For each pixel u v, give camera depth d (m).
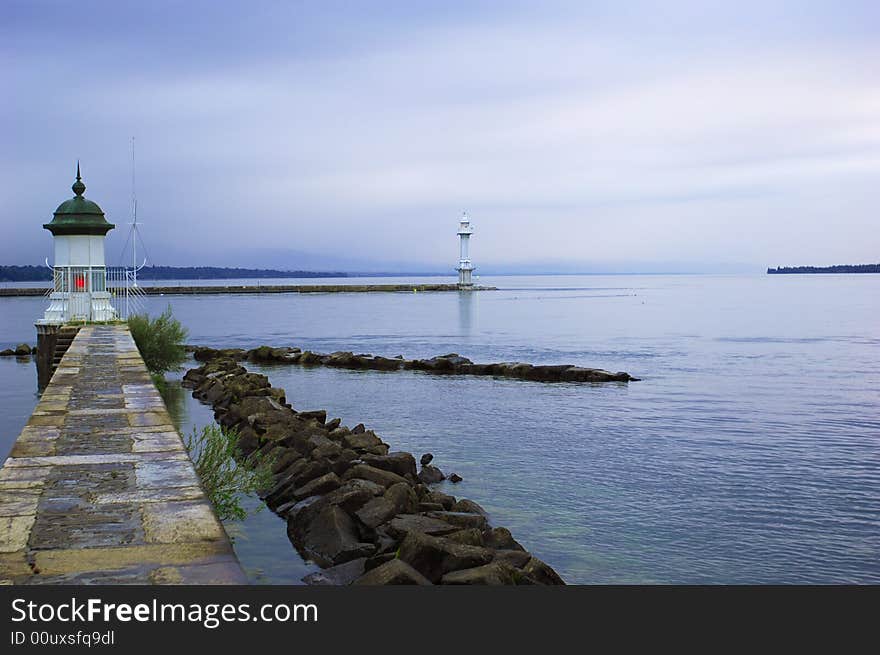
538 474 17.72
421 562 9.90
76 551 6.36
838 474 17.89
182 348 33.53
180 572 5.97
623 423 24.38
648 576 11.71
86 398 14.42
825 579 11.79
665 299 151.38
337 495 12.56
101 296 31.94
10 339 57.56
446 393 31.47
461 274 193.00
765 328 71.19
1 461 16.97
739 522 14.34
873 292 184.38
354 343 57.69
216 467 11.95
